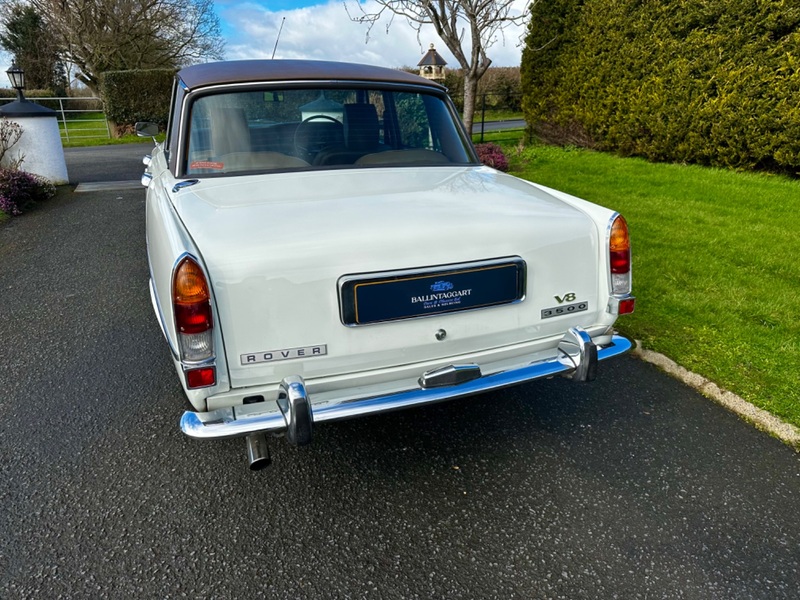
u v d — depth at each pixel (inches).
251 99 114.6
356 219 84.5
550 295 93.7
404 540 85.2
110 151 614.9
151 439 109.0
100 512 90.4
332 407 80.6
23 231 264.7
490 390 88.6
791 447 105.7
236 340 76.4
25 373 133.5
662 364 135.2
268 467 101.8
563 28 439.2
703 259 200.8
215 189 99.3
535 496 94.4
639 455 104.5
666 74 362.6
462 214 89.4
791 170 321.7
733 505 91.7
